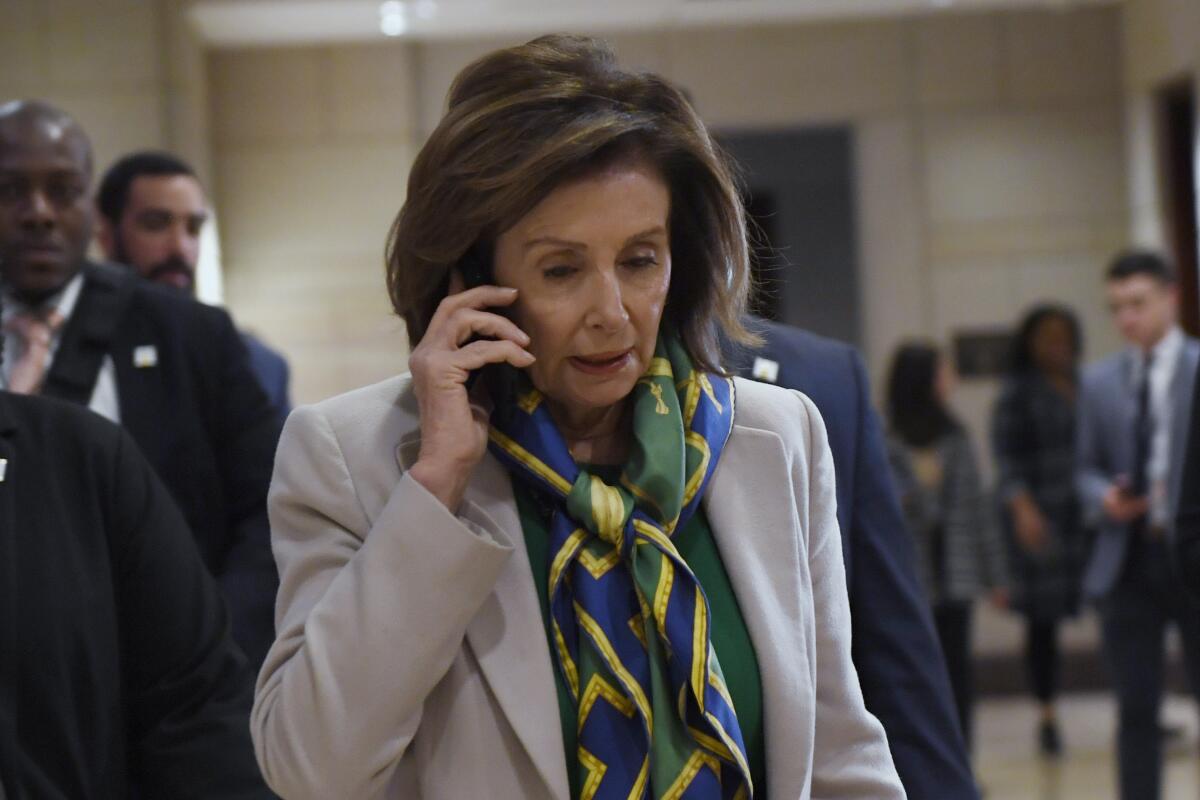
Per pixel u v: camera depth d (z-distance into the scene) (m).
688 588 3.00
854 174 16.56
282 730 2.86
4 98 14.49
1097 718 14.33
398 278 3.14
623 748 2.92
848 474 4.43
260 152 15.76
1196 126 14.56
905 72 16.50
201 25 15.07
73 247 5.41
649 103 3.02
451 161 2.97
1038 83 16.48
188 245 7.55
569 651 2.99
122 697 3.59
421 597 2.84
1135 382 10.48
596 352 2.96
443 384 2.95
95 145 14.49
